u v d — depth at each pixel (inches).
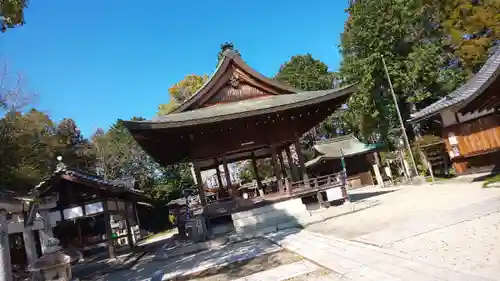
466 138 776.3
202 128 622.2
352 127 1584.6
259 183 786.8
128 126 534.9
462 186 620.4
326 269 255.1
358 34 1112.2
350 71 1152.8
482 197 433.7
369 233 354.0
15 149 1040.8
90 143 1939.0
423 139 908.6
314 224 529.3
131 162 1913.1
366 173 1330.0
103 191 636.1
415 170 994.1
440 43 1024.2
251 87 725.3
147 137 600.1
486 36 796.0
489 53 799.1
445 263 209.5
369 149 1277.1
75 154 1695.4
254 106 649.6
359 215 516.4
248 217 597.6
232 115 589.6
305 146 1882.4
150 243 887.7
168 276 363.3
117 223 1061.8
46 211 592.4
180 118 602.5
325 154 1294.3
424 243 265.4
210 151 659.4
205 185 1294.3
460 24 808.3
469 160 810.2
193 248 523.2
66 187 631.2
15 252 582.2
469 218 319.3
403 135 1096.2
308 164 1401.3
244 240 524.7
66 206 624.4
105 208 631.8
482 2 762.8
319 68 1782.7
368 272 223.1
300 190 652.7
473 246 231.8
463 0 768.3
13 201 313.4
